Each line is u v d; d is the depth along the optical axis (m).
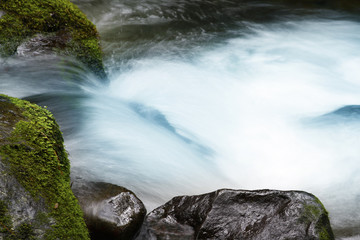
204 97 7.45
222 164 5.64
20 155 3.45
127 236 3.96
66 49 6.84
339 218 4.67
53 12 6.83
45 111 4.21
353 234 4.41
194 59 9.01
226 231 3.86
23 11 6.60
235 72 8.48
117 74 8.15
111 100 6.88
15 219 3.08
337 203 4.93
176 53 9.26
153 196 4.81
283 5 12.31
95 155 5.21
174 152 5.66
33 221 3.16
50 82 6.57
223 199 4.11
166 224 4.16
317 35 10.50
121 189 4.29
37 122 3.88
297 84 8.02
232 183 5.27
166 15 11.13
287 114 6.95
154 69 8.45
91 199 4.16
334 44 9.96
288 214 3.82
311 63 8.96
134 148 5.52
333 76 8.38
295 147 6.05
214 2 12.21
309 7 12.21
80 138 5.51
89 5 11.04
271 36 10.42
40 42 6.66
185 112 6.90
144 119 6.49
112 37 9.73
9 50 6.45
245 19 11.35
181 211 4.25
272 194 4.04
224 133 6.36
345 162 5.67
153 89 7.65
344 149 5.94
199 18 11.21
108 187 4.34
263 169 5.57
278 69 8.64
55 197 3.45
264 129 6.51
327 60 9.12
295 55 9.34
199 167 5.48
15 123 3.72
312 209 3.86
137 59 8.86
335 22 11.29
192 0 12.15
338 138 6.20
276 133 6.40
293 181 5.35
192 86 7.84
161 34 10.15
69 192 3.65
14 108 3.93
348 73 8.53
